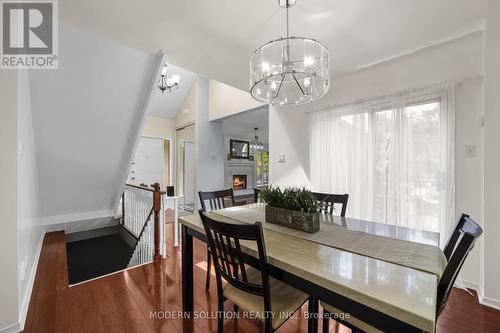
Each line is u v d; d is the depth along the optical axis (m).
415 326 0.68
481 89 1.96
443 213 2.08
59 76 2.37
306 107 3.27
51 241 3.48
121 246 4.24
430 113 2.18
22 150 1.86
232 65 2.64
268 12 1.73
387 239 1.33
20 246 1.67
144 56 2.53
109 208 4.55
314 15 1.75
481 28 1.92
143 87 2.88
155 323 1.63
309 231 1.45
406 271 0.95
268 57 1.98
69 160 3.28
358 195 2.64
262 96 2.08
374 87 2.59
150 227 2.92
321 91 1.93
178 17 1.80
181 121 5.98
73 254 3.90
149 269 2.45
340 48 2.23
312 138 3.10
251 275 1.51
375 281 0.86
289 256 1.09
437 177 2.14
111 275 2.31
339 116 2.84
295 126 3.41
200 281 2.18
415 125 2.26
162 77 3.62
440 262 1.04
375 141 2.53
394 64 2.44
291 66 1.71
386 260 1.05
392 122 2.40
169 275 2.31
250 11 1.72
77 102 2.68
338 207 2.68
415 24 1.86
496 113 1.80
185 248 1.73
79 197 3.96
